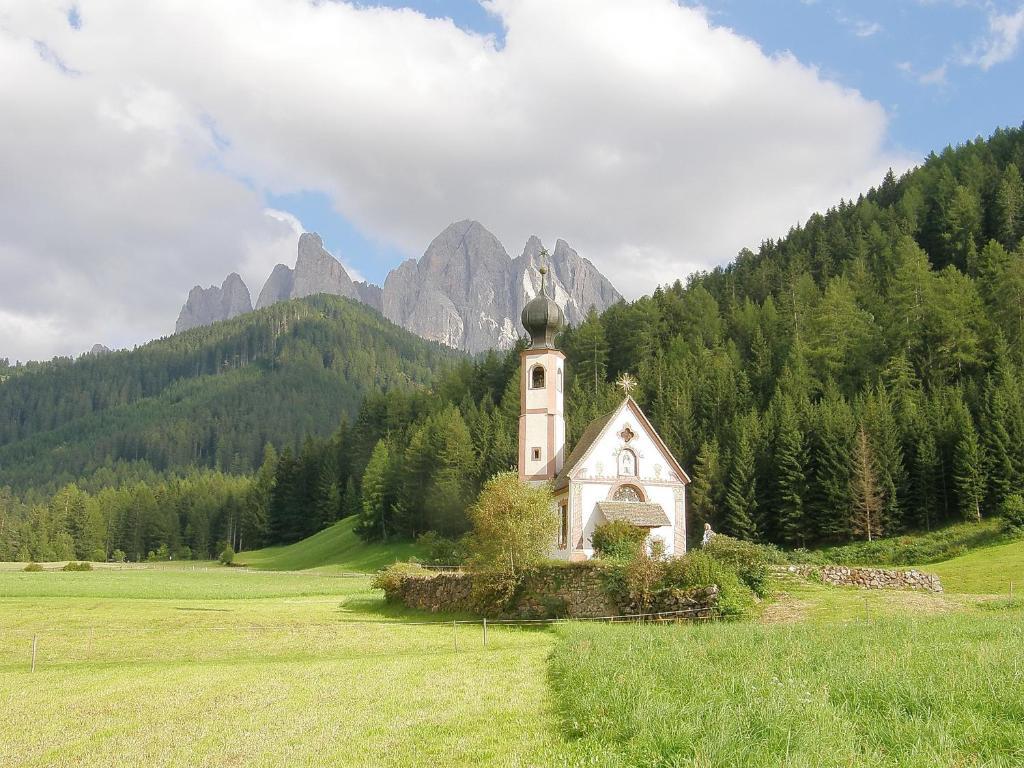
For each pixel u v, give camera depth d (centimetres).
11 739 1697
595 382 12688
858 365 10738
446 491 10756
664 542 5591
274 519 15950
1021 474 7388
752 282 16262
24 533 17700
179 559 18050
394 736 1546
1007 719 1260
